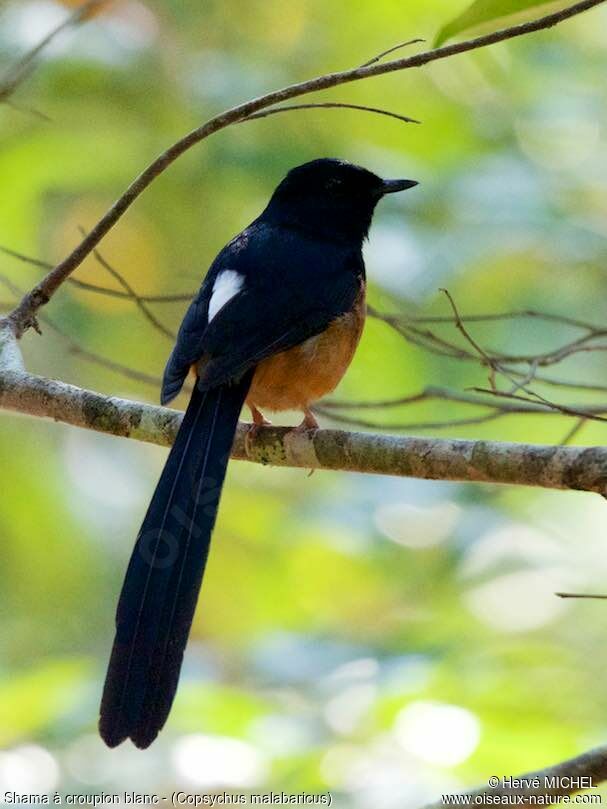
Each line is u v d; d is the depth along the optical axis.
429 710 10.77
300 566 15.16
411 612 13.88
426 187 14.74
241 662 12.66
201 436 8.41
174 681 7.56
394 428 9.51
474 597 13.57
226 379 8.59
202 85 15.13
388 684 11.20
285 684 11.90
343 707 11.00
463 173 14.89
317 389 9.54
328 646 12.37
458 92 15.60
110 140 15.03
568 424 14.21
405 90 15.51
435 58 8.11
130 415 8.98
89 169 15.00
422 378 14.23
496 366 9.45
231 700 11.08
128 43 15.04
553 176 15.19
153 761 10.62
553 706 11.53
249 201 15.56
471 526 14.30
